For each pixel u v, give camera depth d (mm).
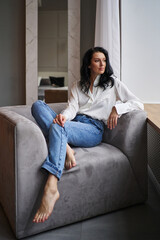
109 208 1595
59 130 1485
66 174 1428
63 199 1431
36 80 3744
